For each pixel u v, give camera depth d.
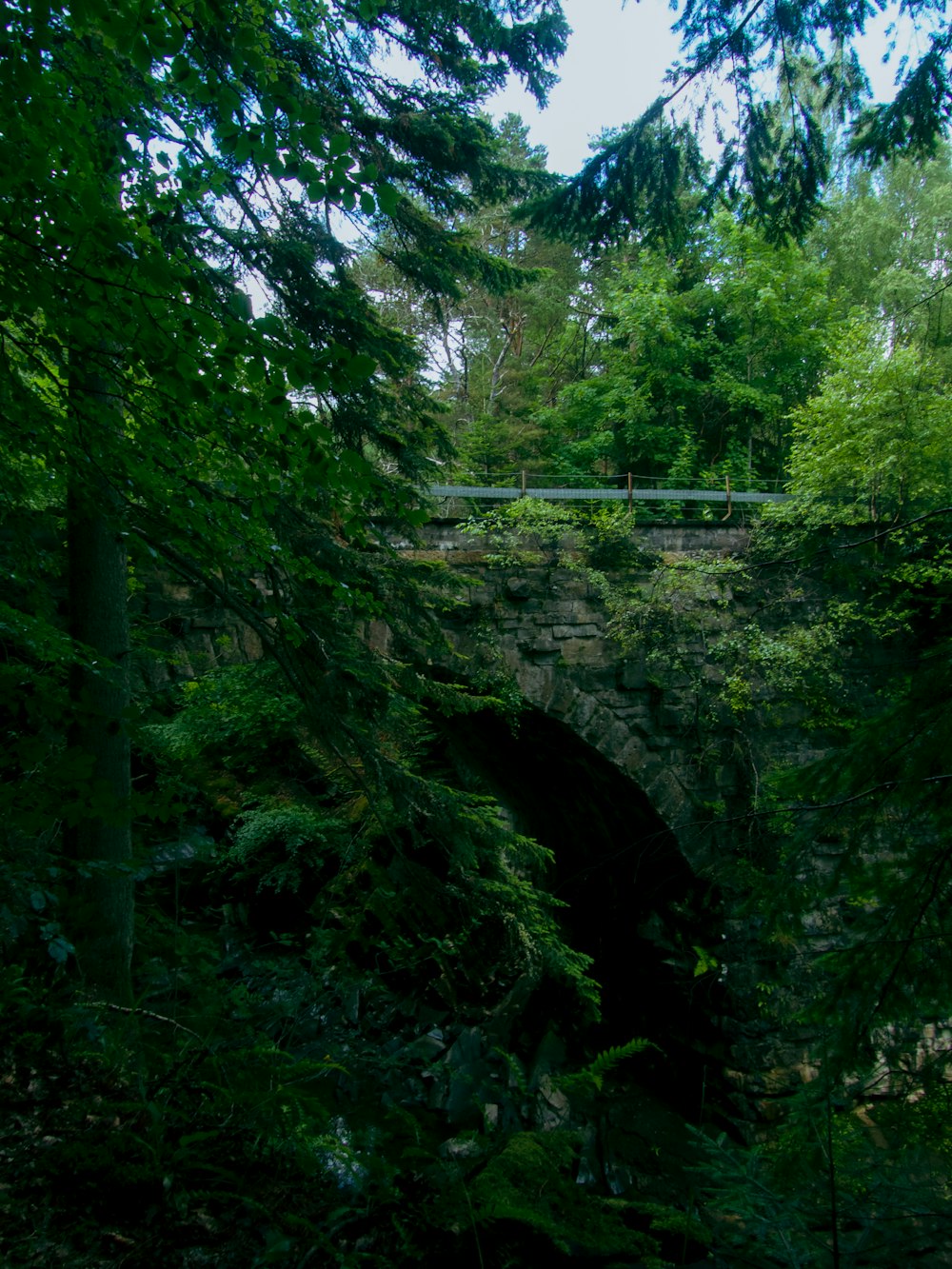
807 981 10.76
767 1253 2.64
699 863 11.73
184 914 10.52
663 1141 10.88
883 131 4.71
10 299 2.33
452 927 10.32
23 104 2.18
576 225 5.34
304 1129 3.14
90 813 2.68
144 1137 2.88
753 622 11.82
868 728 3.22
